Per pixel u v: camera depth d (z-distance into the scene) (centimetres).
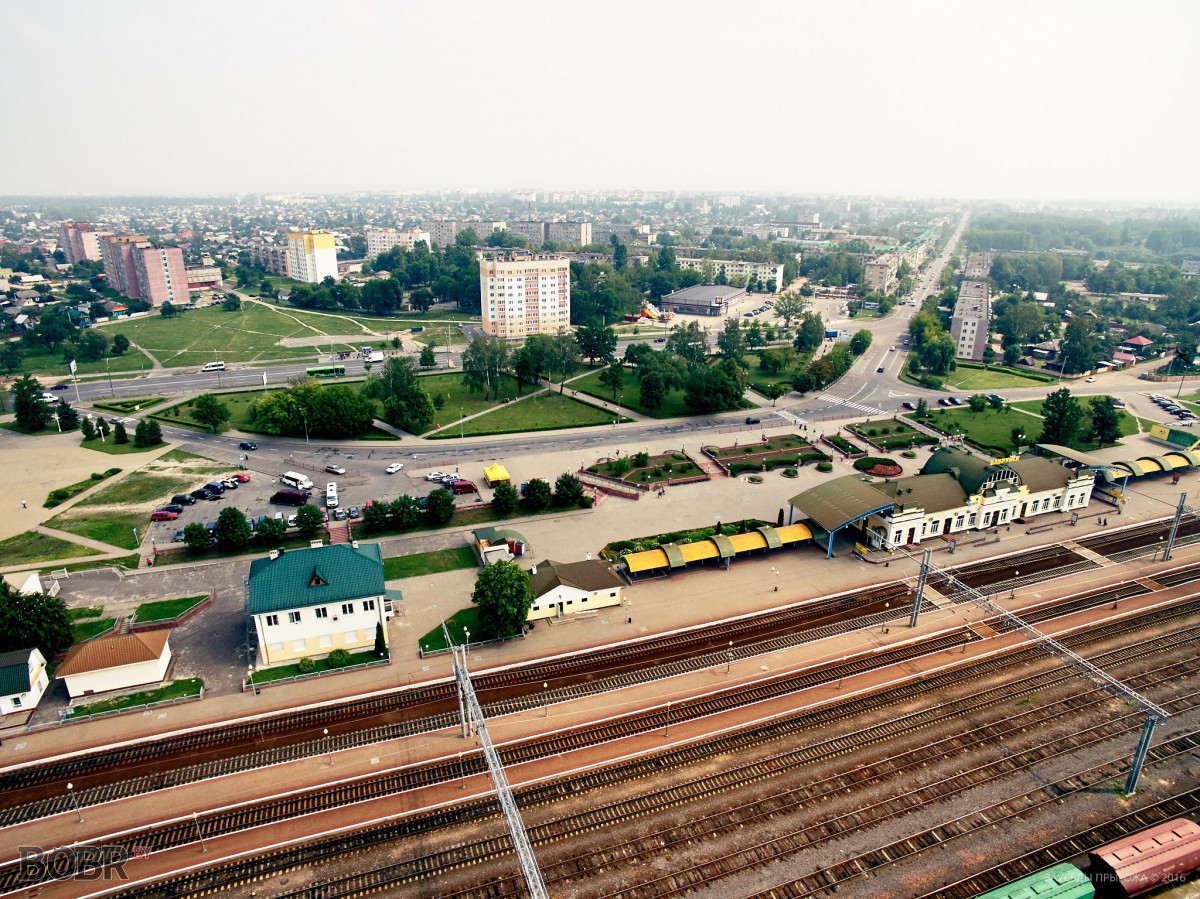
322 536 13000
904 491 13100
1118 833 7275
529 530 13388
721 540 12212
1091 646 10219
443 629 10188
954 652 10119
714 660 9906
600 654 10044
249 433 18550
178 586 11381
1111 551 12838
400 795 7669
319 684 9325
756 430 19212
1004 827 7331
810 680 9538
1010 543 13100
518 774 7950
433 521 13525
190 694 9062
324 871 6800
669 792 7725
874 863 6912
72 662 8938
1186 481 15900
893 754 8288
